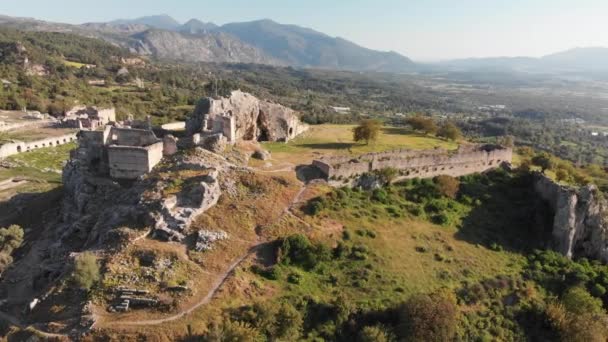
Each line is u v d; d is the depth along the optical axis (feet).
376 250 231.30
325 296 201.57
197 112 307.17
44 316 179.83
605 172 391.45
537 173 307.78
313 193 260.01
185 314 176.14
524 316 217.97
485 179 317.01
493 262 244.22
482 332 204.64
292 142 361.51
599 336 199.62
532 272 241.96
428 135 428.15
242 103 329.52
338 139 379.96
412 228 255.91
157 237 212.02
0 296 207.62
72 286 188.34
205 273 197.16
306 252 217.15
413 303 192.54
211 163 258.37
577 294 221.46
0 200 321.93
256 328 174.60
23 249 248.52
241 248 215.10
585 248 268.21
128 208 228.43
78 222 239.91
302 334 183.52
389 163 294.46
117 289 183.32
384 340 179.63
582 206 264.72
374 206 267.18
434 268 229.25
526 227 276.00
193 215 221.66
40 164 424.05
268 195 248.32
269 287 197.98
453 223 268.00
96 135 279.69
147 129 299.58
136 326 169.37
